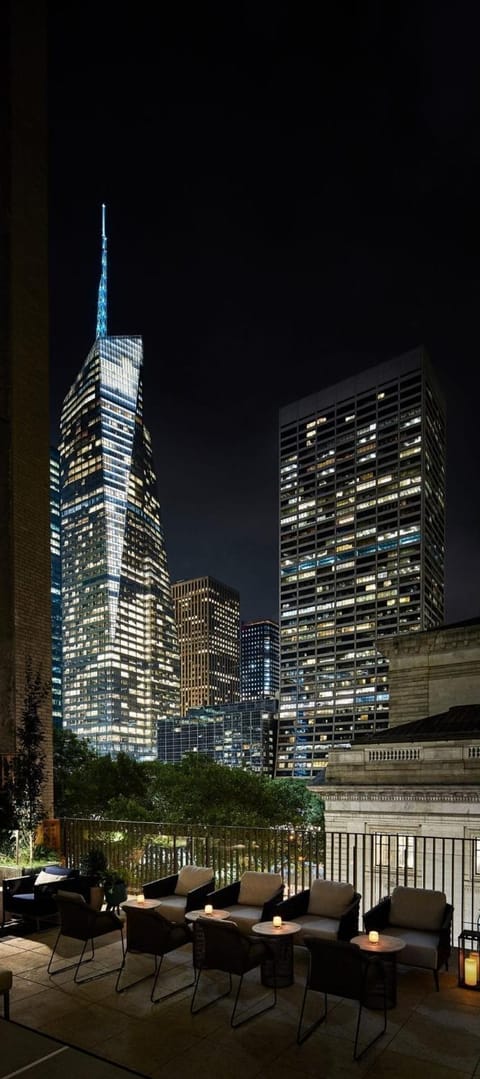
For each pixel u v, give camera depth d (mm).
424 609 195500
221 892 10484
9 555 16875
